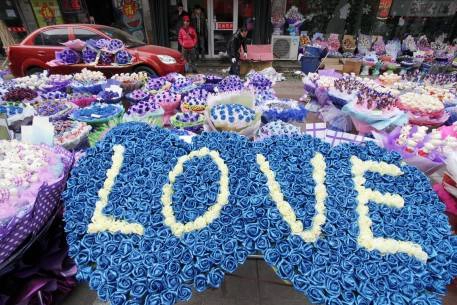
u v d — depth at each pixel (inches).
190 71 273.3
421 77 164.4
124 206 51.1
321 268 43.8
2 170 57.6
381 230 48.4
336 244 46.2
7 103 112.2
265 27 297.1
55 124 90.6
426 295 42.4
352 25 306.5
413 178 56.6
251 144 62.9
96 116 99.4
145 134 63.4
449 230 50.1
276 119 101.3
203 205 49.8
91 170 56.2
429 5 294.7
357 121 105.8
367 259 45.1
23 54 212.1
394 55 289.4
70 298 67.2
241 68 265.6
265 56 264.8
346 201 51.5
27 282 61.6
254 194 51.6
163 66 211.2
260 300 66.4
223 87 126.9
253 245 46.1
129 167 56.1
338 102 129.3
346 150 61.3
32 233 54.2
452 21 301.4
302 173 55.7
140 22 299.6
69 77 154.6
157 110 102.9
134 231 48.2
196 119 98.1
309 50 250.7
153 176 54.2
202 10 294.2
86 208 50.9
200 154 58.0
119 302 40.5
